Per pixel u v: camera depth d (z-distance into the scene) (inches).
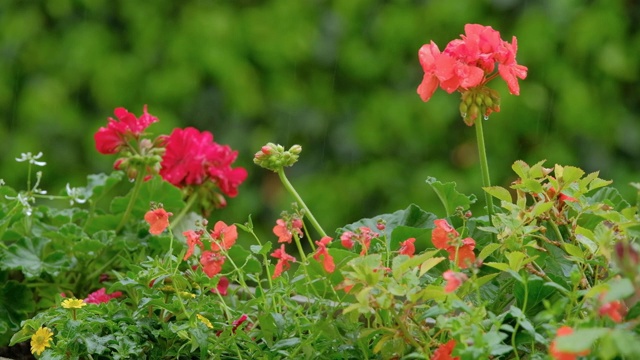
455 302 96.8
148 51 141.3
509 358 101.4
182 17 141.5
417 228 106.0
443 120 138.5
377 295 99.0
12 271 114.0
